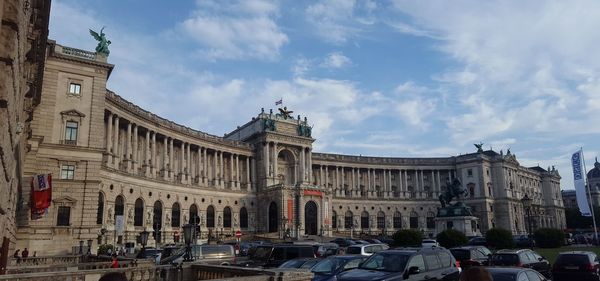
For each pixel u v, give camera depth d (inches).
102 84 2989.7
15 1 754.2
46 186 2183.8
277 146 5649.6
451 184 3484.3
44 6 1357.0
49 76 2834.6
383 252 1001.5
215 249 1801.2
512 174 7180.1
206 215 4847.4
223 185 5187.0
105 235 3211.1
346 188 6501.0
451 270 1024.9
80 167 2810.0
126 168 3791.8
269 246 1546.5
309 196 5246.1
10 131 1042.7
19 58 986.7
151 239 3961.6
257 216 5403.5
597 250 2928.2
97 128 2913.4
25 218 2490.2
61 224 2682.1
